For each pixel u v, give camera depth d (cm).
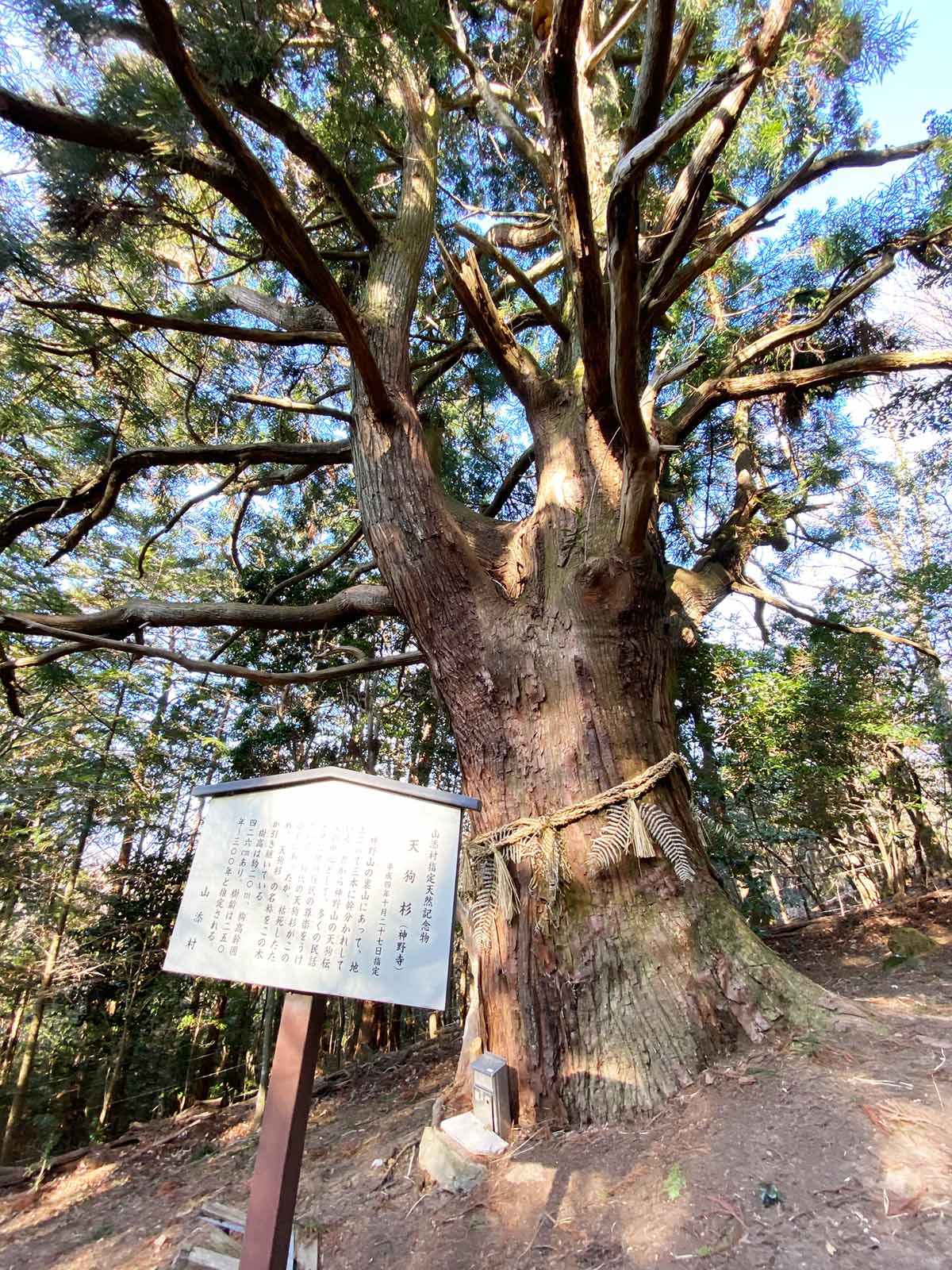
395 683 920
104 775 782
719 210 541
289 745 859
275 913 179
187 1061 878
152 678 955
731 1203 167
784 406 601
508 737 304
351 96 288
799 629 736
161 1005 836
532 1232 187
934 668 660
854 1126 182
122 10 189
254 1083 863
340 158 346
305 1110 159
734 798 609
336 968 169
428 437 461
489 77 489
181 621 416
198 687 986
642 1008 244
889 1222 148
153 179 276
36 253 289
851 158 389
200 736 905
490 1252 185
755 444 652
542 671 308
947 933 478
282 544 953
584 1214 185
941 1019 252
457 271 364
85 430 510
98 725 873
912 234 461
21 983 691
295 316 409
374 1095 467
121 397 490
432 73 358
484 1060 259
